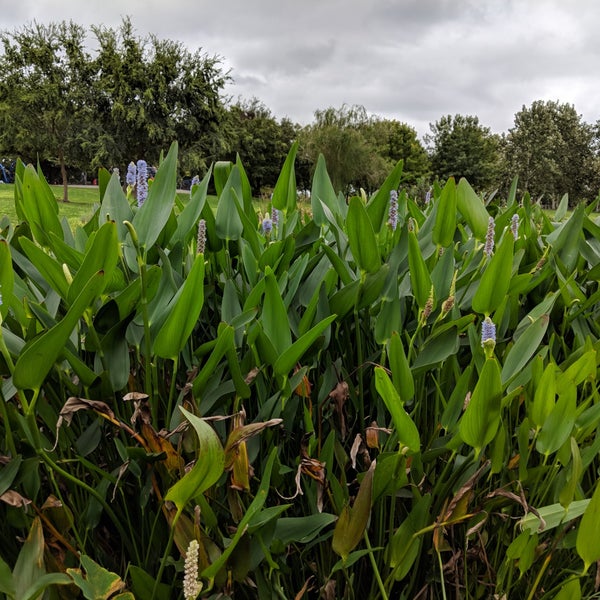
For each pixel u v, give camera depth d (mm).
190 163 33188
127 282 1436
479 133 66125
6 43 29734
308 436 1232
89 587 966
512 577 1352
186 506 1143
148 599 1085
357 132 41906
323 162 1884
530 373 1253
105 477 1161
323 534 1282
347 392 1310
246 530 1066
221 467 926
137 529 1298
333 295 1386
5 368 1108
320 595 1192
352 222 1314
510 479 1362
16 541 1249
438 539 1176
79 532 1219
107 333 1172
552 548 1250
